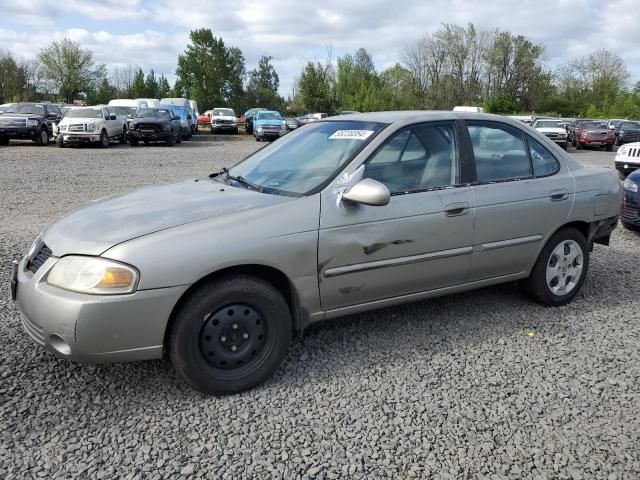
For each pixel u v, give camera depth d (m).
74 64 65.12
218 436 2.75
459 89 60.59
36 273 2.97
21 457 2.55
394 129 3.70
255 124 30.95
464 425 2.87
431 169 3.76
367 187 3.21
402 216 3.53
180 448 2.65
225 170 4.30
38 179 11.94
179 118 26.59
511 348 3.77
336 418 2.91
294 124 34.50
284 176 3.65
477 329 4.07
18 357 3.50
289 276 3.20
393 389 3.21
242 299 3.08
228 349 3.10
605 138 29.83
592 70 71.94
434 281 3.81
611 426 2.88
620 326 4.16
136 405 3.01
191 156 18.91
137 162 16.38
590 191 4.47
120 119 24.36
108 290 2.77
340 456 2.61
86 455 2.58
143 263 2.81
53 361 3.46
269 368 3.21
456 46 59.84
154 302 2.83
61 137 21.09
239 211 3.17
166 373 3.36
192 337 2.97
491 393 3.18
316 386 3.24
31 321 2.96
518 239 4.11
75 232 3.06
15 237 6.45
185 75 63.56
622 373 3.44
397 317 4.27
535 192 4.14
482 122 4.11
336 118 4.24
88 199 9.50
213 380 3.06
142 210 3.24
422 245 3.63
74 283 2.81
